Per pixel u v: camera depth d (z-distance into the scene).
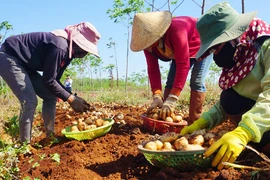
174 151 2.69
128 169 3.15
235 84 2.94
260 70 2.81
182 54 3.86
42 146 4.35
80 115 6.48
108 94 10.96
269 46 2.73
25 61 4.12
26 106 4.05
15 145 3.60
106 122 4.58
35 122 6.10
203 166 2.80
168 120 4.41
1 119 4.24
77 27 4.28
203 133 3.04
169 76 4.83
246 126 2.58
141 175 3.03
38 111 7.57
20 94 4.07
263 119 2.58
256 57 2.79
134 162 3.29
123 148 3.83
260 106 2.61
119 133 4.65
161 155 2.79
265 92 2.68
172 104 4.10
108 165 3.28
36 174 3.19
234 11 2.80
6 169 2.85
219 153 2.57
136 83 16.39
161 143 2.93
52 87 4.12
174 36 3.87
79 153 3.78
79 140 4.32
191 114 4.62
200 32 2.82
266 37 2.78
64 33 4.18
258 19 2.87
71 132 4.24
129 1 12.18
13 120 4.12
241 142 2.54
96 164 3.35
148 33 3.80
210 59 4.54
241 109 3.10
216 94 8.29
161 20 3.82
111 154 3.70
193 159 2.74
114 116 5.96
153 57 4.47
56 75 4.16
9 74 4.04
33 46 4.10
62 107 8.49
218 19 2.72
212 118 3.33
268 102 2.62
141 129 4.78
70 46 4.12
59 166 3.30
